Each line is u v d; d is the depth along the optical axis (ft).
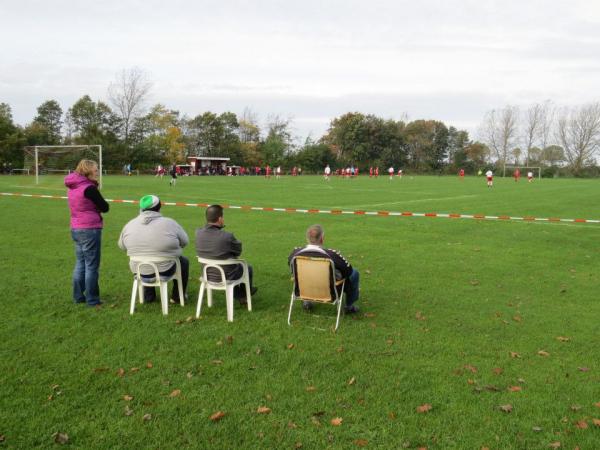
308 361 16.85
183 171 250.98
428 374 16.03
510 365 16.84
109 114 253.65
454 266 32.22
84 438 12.24
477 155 350.23
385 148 323.98
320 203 76.79
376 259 33.99
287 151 329.52
